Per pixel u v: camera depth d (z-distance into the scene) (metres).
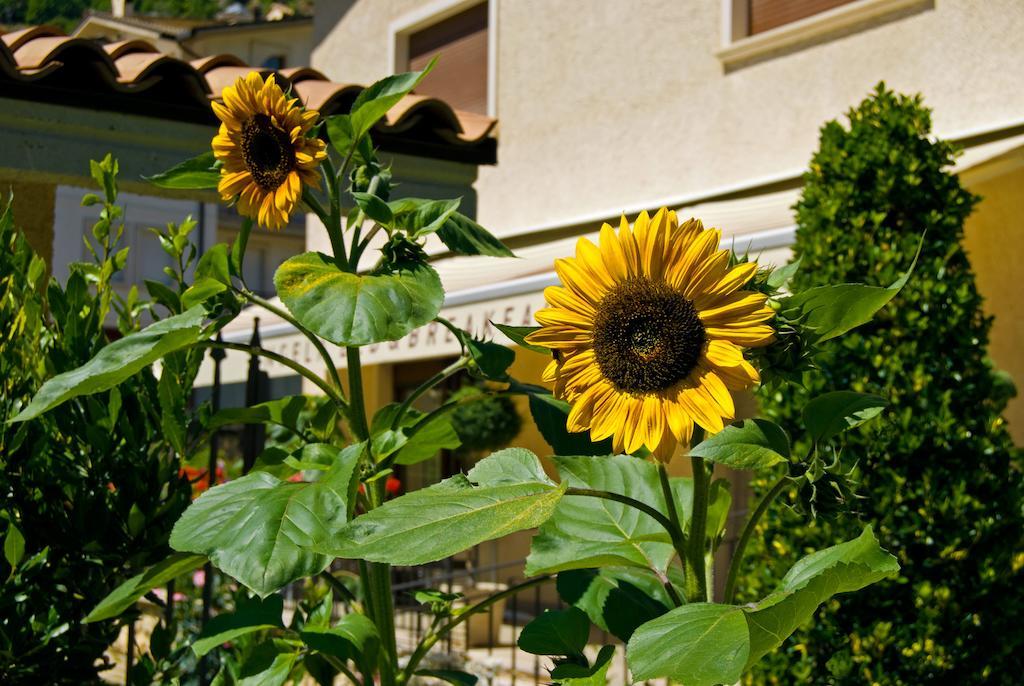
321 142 2.01
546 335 1.58
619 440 1.54
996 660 4.18
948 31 7.72
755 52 9.07
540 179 11.10
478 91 12.13
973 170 6.24
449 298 8.04
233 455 14.13
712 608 1.45
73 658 2.72
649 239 1.54
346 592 2.37
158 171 4.17
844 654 4.15
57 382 2.01
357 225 2.19
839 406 1.66
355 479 1.92
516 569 10.95
